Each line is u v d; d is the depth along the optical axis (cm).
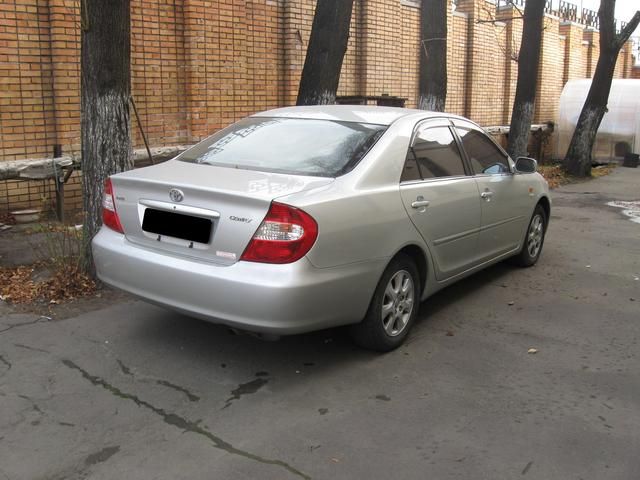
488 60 1566
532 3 1238
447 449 311
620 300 550
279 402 355
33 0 736
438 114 502
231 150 441
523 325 485
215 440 315
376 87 1188
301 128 447
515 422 338
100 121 513
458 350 433
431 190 446
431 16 927
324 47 781
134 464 293
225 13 910
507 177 569
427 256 445
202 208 361
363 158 405
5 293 503
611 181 1418
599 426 335
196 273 356
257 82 979
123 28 510
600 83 1432
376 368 401
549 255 712
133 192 394
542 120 1833
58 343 424
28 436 314
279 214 340
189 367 395
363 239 377
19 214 722
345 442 315
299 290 340
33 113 757
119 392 362
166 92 873
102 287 522
